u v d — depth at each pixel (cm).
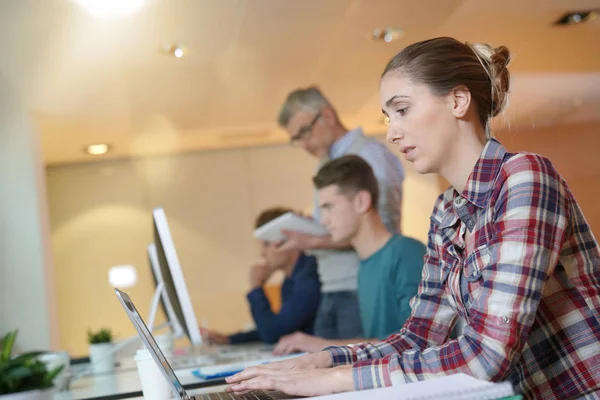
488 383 89
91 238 583
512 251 103
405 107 116
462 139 116
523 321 101
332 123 344
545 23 397
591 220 516
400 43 404
